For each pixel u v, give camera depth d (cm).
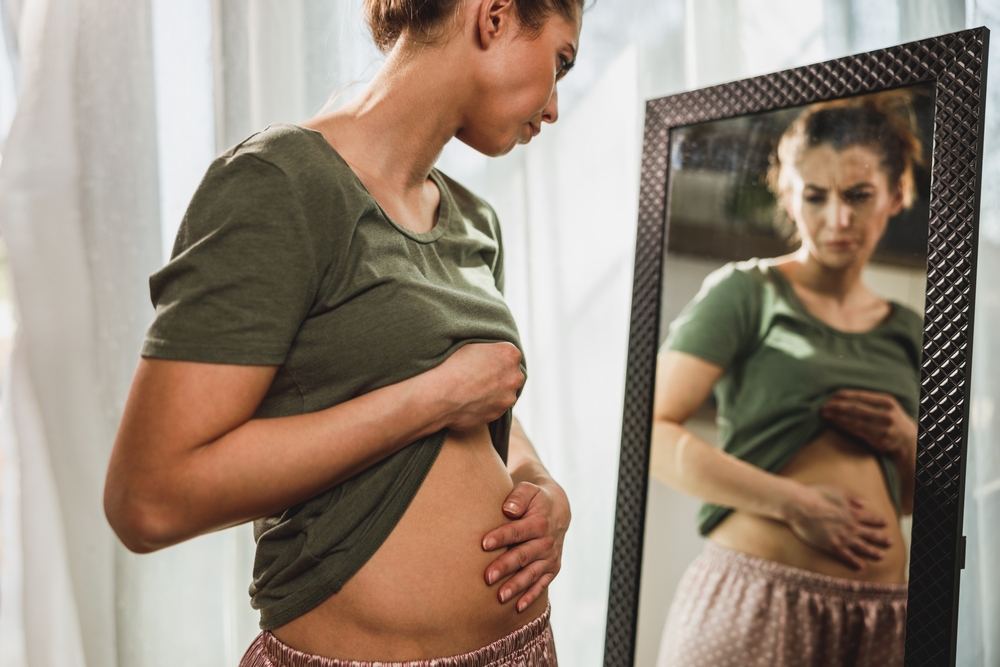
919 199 99
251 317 64
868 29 143
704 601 115
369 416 68
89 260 129
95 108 129
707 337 118
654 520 121
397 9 79
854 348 105
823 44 147
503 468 87
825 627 105
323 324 70
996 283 143
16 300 126
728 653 112
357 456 68
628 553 122
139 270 132
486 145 85
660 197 123
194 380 63
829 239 107
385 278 72
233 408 64
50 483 127
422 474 75
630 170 154
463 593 75
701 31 150
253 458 64
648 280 124
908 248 100
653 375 122
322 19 136
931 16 141
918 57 98
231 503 64
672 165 123
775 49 150
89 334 129
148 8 131
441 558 75
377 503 73
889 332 101
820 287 108
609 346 155
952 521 92
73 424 128
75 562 129
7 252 125
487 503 80
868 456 103
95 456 130
